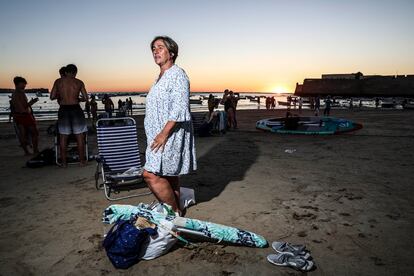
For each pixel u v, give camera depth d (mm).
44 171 6176
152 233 2717
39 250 3004
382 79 87875
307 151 8164
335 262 2725
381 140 10078
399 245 3016
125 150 5055
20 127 7809
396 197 4402
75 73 6352
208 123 11273
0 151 8703
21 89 7629
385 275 2520
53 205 4223
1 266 2729
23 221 3699
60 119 6344
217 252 2908
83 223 3621
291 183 5152
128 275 2562
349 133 11922
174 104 2951
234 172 5930
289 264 2629
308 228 3422
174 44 3150
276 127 12938
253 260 2773
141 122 18172
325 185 5016
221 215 3803
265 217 3732
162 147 3012
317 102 23391
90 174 5875
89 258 2846
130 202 4316
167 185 3271
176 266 2689
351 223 3535
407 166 6301
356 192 4641
